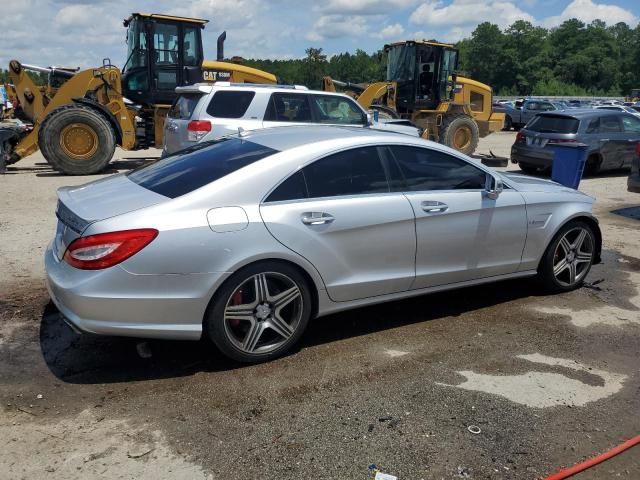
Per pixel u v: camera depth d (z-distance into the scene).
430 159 4.49
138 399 3.39
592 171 12.91
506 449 3.02
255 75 14.67
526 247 4.95
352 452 2.96
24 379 3.58
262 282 3.71
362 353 4.06
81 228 3.40
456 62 17.02
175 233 3.42
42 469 2.77
